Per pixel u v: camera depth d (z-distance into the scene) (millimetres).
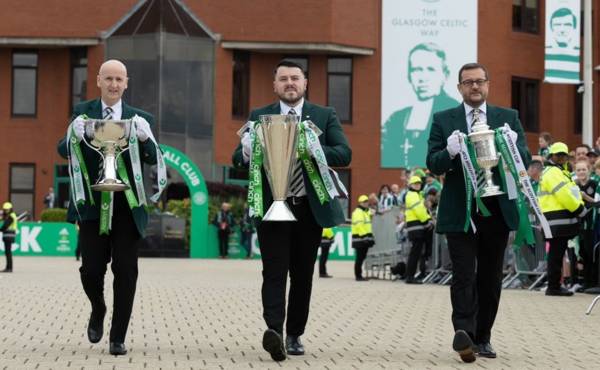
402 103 54375
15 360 11258
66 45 53125
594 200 22469
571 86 58719
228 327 14977
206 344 12898
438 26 54250
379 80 54844
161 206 47719
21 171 54938
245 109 54125
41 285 23906
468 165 11375
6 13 53406
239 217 46406
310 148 11398
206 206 45469
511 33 56781
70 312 17031
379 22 54781
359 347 12742
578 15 37094
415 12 54281
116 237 11617
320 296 21438
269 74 54812
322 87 55094
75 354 11797
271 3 53375
